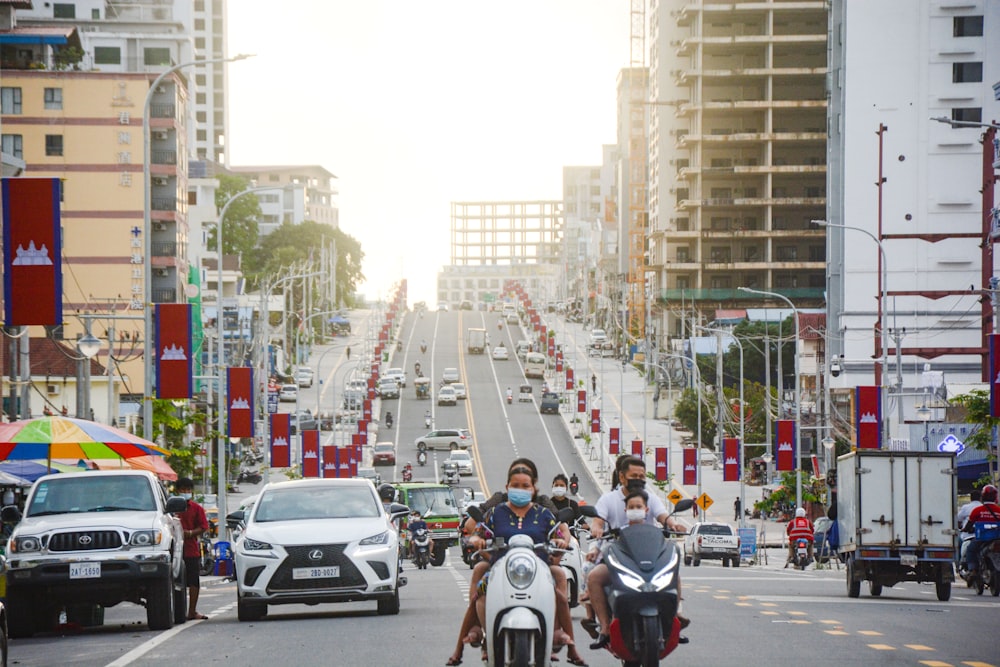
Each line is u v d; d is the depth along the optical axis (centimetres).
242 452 14700
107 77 13788
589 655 2106
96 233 13738
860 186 13625
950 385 10244
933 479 3653
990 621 2720
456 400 19412
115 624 3200
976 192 13538
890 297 13475
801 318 16300
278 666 1983
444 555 7081
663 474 12106
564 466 15000
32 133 13762
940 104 13612
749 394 15225
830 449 9925
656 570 1622
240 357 13562
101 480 2933
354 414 17650
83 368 6241
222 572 6025
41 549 2705
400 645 2255
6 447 3538
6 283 3312
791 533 6762
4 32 13862
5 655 1864
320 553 2817
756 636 2370
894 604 3259
